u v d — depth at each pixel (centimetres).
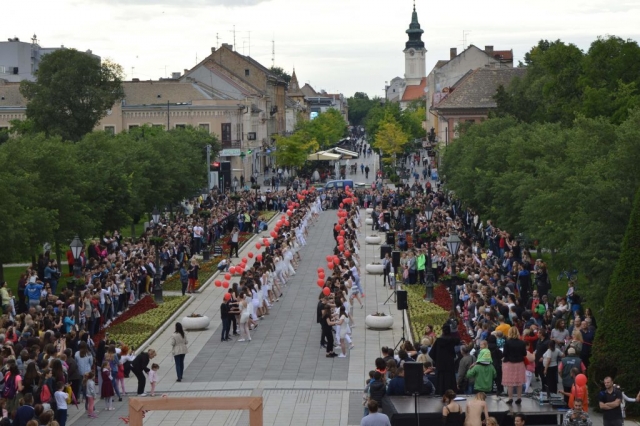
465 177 6956
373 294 5388
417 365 2630
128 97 12781
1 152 5344
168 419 3102
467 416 2517
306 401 3269
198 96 12812
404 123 16988
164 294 5353
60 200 5369
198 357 3959
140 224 9094
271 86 16688
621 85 5941
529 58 11150
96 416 3112
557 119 7375
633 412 2911
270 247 5956
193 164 9225
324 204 10444
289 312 4906
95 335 4191
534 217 4697
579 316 3306
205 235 6919
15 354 3083
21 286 4328
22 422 2564
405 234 7150
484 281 4084
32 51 16400
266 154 14675
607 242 3534
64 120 10675
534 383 3206
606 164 3850
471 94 12381
